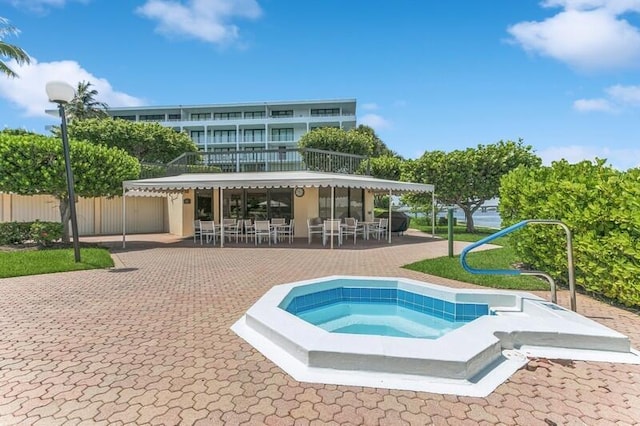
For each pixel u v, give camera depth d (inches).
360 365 130.3
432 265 361.7
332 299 271.3
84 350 154.3
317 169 714.8
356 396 115.7
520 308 214.8
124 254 467.2
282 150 711.1
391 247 533.0
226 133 2348.7
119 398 115.0
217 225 621.6
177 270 349.7
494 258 409.4
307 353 134.6
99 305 225.3
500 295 224.2
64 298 242.8
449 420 103.0
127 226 814.5
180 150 1350.9
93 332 176.9
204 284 286.8
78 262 366.3
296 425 100.4
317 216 686.5
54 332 176.9
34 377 129.7
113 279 305.9
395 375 127.6
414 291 260.1
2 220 649.0
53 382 125.8
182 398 114.8
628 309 210.2
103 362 142.2
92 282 294.0
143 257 439.5
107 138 1206.3
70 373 132.6
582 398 115.0
